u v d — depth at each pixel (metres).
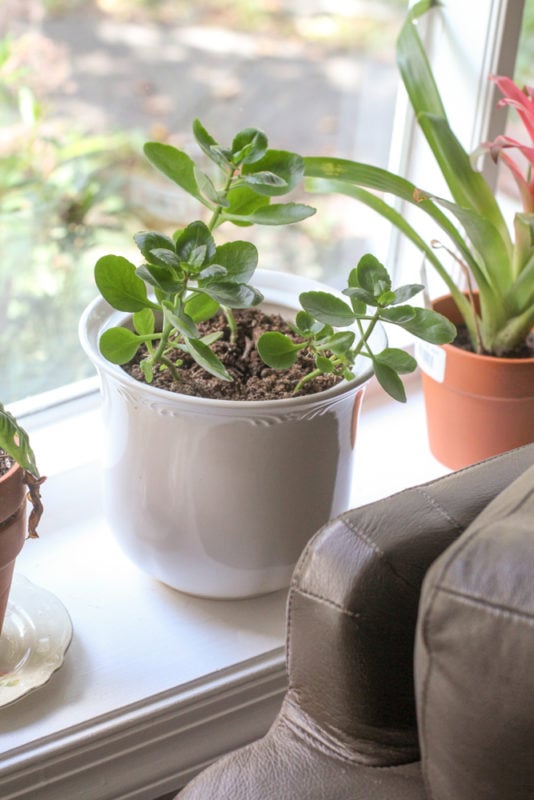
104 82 0.99
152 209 1.07
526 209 0.93
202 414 0.68
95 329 0.78
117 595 0.87
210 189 0.66
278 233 1.14
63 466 0.93
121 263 0.69
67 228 1.03
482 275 0.91
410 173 1.14
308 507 0.76
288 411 0.69
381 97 1.14
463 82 1.06
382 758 0.59
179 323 0.65
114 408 0.74
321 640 0.58
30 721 0.74
